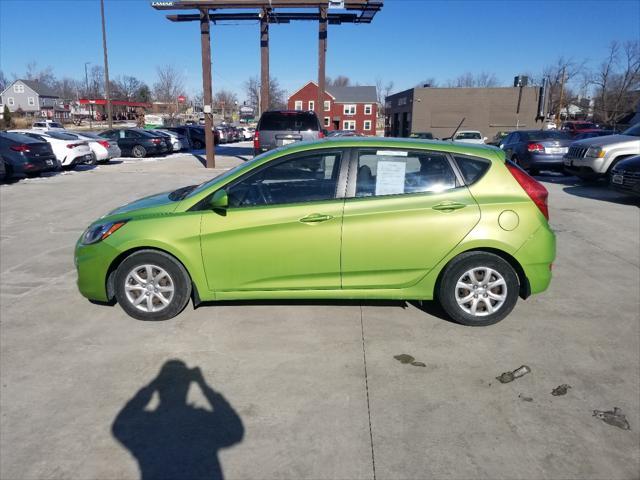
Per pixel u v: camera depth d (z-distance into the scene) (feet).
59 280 18.03
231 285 13.78
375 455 8.80
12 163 46.32
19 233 25.44
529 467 8.53
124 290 14.10
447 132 159.22
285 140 43.19
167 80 232.94
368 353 12.43
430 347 12.76
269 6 56.54
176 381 11.16
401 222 13.30
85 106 291.38
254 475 8.33
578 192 38.52
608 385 11.05
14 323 14.23
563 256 21.08
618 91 196.34
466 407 10.22
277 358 12.17
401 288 13.79
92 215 30.17
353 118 254.06
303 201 13.50
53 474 8.34
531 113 155.84
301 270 13.57
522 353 12.48
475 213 13.29
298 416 9.91
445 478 8.27
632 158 32.99
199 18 59.26
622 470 8.46
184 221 13.58
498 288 13.78
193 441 9.17
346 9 57.21
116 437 9.27
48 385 11.01
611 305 15.62
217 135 129.80
